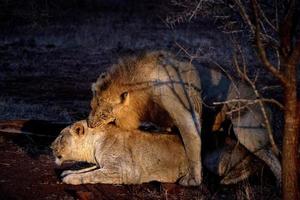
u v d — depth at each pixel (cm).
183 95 1215
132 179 1216
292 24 923
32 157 1388
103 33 4259
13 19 4050
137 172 1216
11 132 1537
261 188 1151
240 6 924
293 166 949
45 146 1484
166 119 1252
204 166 1261
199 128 1213
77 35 4097
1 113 1845
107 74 1226
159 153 1221
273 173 1174
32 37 3984
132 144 1223
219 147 1254
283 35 906
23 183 1203
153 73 1210
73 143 1254
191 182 1198
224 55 2623
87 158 1265
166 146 1228
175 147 1231
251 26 920
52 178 1238
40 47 3725
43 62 3228
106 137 1238
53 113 1862
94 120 1232
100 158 1232
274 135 1227
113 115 1230
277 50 928
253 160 1213
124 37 4012
